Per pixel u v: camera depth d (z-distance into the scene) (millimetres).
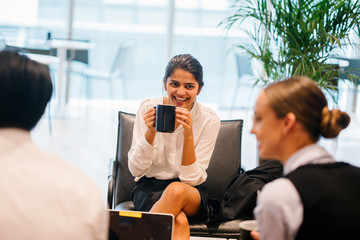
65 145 5441
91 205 1209
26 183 1187
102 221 1231
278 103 1427
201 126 2641
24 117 1286
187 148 2457
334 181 1364
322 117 1425
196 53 8070
